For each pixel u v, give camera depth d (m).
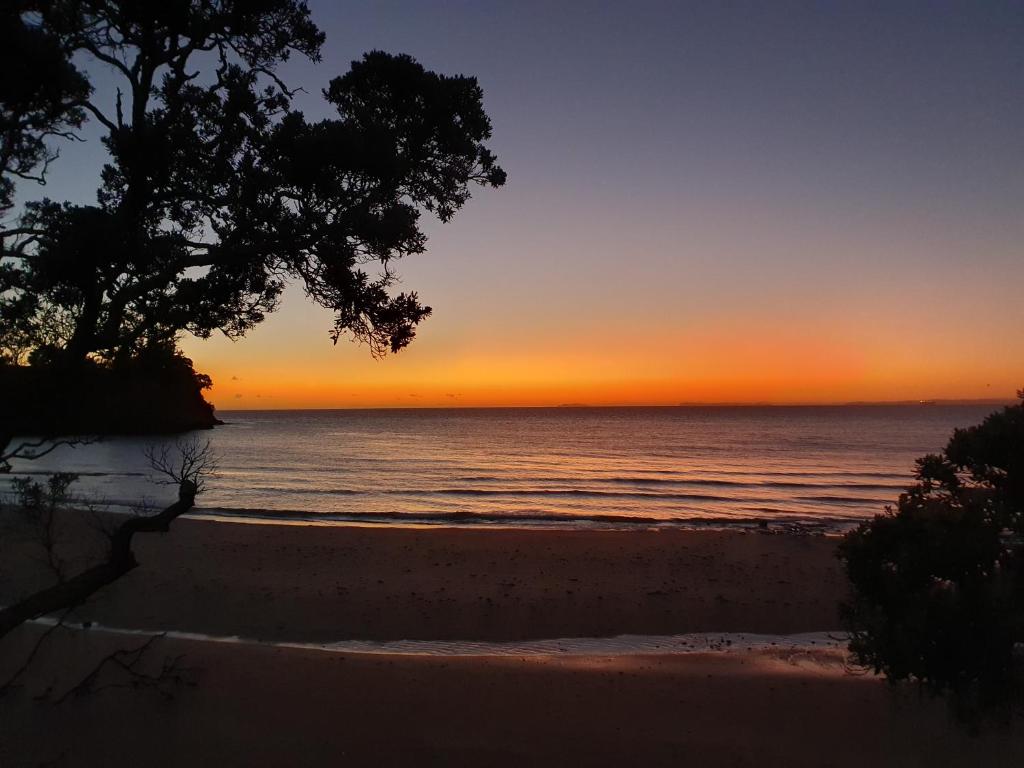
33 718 7.03
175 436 76.62
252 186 4.52
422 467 48.53
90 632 10.24
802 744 6.75
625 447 69.25
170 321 5.11
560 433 96.94
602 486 37.25
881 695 7.94
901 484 38.03
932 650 5.56
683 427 111.25
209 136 4.75
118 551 5.14
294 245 4.68
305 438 85.56
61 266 4.11
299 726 7.00
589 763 6.35
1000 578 5.39
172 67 4.53
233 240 4.72
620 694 8.12
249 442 76.38
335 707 7.52
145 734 6.74
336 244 4.67
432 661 9.24
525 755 6.48
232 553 16.20
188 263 4.59
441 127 4.91
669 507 29.39
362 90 4.86
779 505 30.11
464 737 6.84
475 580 14.23
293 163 4.36
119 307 4.62
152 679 7.90
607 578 14.48
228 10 4.54
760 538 18.64
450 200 5.34
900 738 6.80
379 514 25.56
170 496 29.97
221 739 6.67
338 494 33.34
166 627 11.21
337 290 5.01
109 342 4.64
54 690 7.75
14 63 3.91
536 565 15.52
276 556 16.00
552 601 12.89
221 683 8.12
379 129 4.47
